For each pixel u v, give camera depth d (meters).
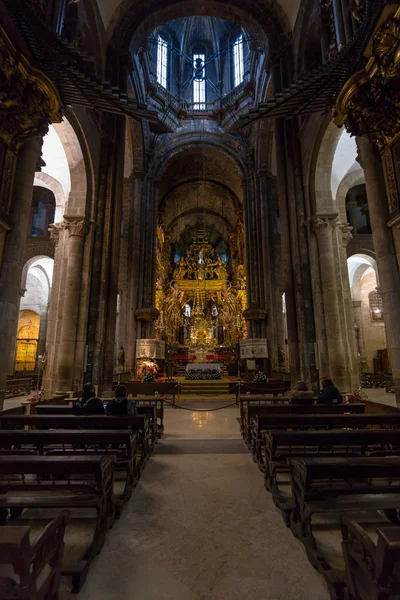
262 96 18.56
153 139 23.83
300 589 2.50
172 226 36.69
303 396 6.65
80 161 11.51
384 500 3.06
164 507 3.87
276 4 13.59
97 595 2.44
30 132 6.57
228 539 3.19
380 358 21.83
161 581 2.59
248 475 4.93
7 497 2.96
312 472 2.91
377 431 3.83
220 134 23.97
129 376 17.23
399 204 6.28
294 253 11.68
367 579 1.91
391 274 6.42
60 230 14.12
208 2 13.85
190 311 35.81
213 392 15.40
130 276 20.77
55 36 6.25
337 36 7.77
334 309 10.50
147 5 13.80
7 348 6.28
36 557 1.86
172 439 7.16
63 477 4.09
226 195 31.84
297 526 3.20
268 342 19.42
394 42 5.29
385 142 6.57
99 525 2.94
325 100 7.32
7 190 6.50
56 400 8.52
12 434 3.83
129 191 22.52
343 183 14.40
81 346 10.80
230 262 38.03
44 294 24.92
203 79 26.23
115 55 13.20
